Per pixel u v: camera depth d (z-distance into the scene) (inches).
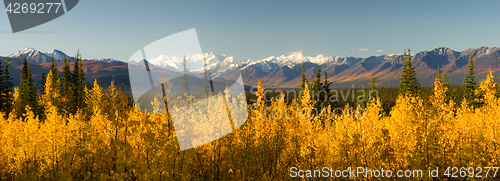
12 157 321.7
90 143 232.8
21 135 330.3
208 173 229.9
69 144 257.3
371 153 256.4
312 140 304.2
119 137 153.1
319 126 350.0
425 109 282.2
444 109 295.4
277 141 280.4
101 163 168.2
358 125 274.4
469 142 291.6
